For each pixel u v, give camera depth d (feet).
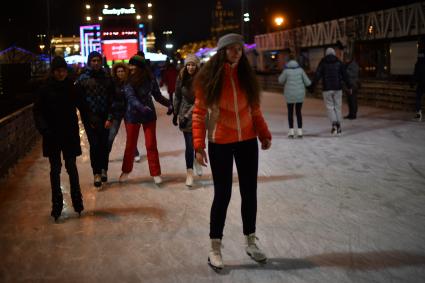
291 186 22.68
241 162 14.01
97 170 23.18
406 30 74.33
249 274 13.30
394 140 34.65
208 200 20.95
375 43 89.30
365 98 63.00
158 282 13.01
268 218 18.07
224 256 14.67
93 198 21.79
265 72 131.23
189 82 22.77
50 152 18.29
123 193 22.53
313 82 37.42
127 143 24.23
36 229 17.70
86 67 23.24
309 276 13.04
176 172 26.68
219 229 13.93
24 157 33.71
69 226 17.93
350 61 47.39
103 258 14.79
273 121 49.55
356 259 14.08
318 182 23.32
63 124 18.22
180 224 17.81
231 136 13.62
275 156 30.12
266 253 14.75
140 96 23.35
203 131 13.88
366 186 22.33
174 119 23.61
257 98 13.70
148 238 16.42
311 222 17.49
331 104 37.88
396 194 20.86
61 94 18.08
